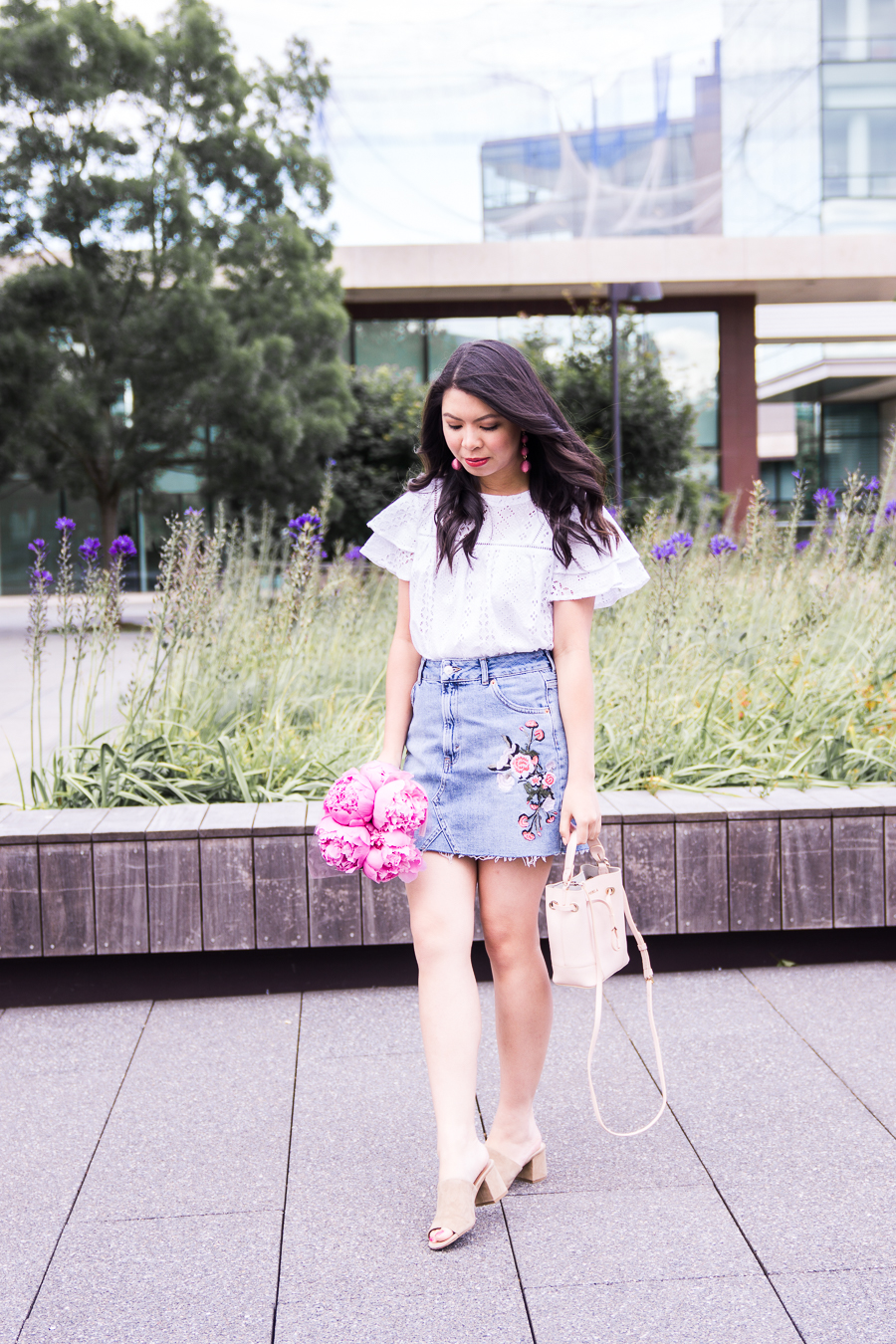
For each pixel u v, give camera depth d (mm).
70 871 2924
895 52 21672
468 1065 1991
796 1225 1936
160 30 16703
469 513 2016
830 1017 2791
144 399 16125
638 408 19062
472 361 1931
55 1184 2123
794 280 20562
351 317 21141
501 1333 1671
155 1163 2193
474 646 1996
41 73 15305
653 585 4555
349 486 18844
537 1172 2109
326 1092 2475
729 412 21859
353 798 1942
